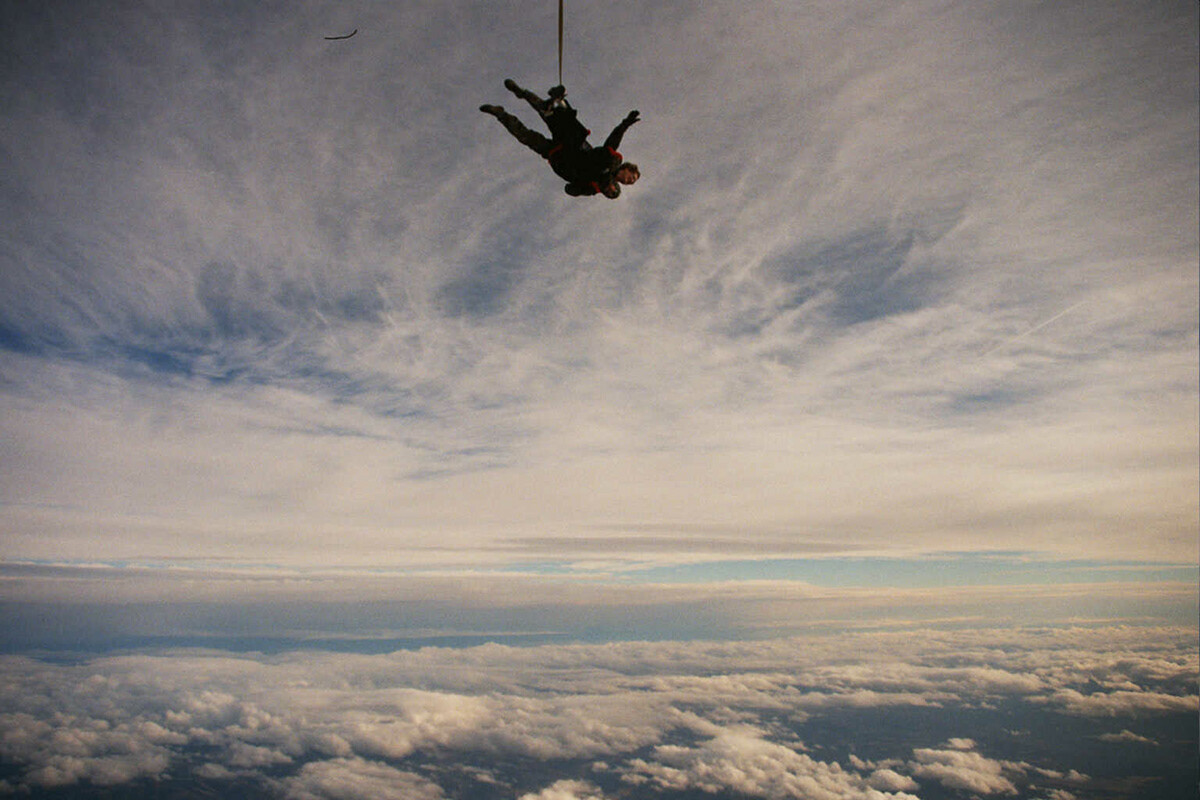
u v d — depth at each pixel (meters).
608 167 7.43
